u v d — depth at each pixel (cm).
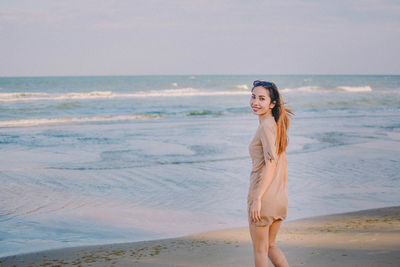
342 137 1447
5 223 589
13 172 930
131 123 1916
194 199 722
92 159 1082
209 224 587
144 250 461
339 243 438
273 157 257
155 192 770
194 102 3234
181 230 559
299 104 3012
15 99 3209
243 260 410
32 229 564
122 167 981
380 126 1762
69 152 1182
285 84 7569
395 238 443
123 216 625
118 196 740
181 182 841
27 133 1577
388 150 1200
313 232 506
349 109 2705
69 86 6159
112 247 480
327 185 812
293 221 582
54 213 641
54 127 1766
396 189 786
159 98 3625
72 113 2420
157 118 2183
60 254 457
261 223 263
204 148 1240
